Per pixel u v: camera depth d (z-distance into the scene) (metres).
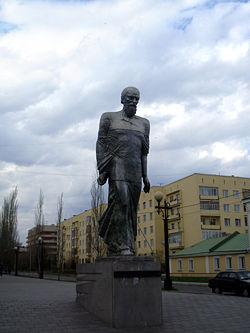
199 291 21.20
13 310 7.78
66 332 5.94
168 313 8.04
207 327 6.50
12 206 58.66
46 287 15.83
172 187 59.00
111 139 8.10
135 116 8.42
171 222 58.78
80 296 8.40
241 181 57.06
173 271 40.72
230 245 33.56
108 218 8.27
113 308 6.40
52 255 87.06
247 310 8.45
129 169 7.96
